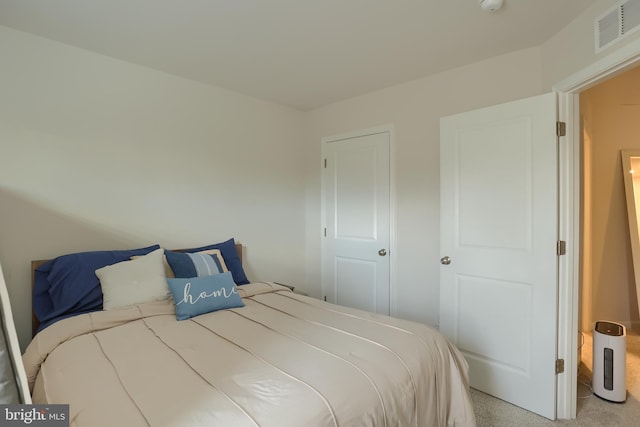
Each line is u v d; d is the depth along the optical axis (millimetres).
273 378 1126
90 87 2227
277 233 3395
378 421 1087
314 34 2041
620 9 1532
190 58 2354
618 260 3242
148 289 1970
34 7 1737
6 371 648
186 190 2703
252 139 3172
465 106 2479
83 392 1065
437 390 1445
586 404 2094
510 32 2008
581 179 2570
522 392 2064
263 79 2744
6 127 1928
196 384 1097
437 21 1895
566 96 1962
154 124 2525
